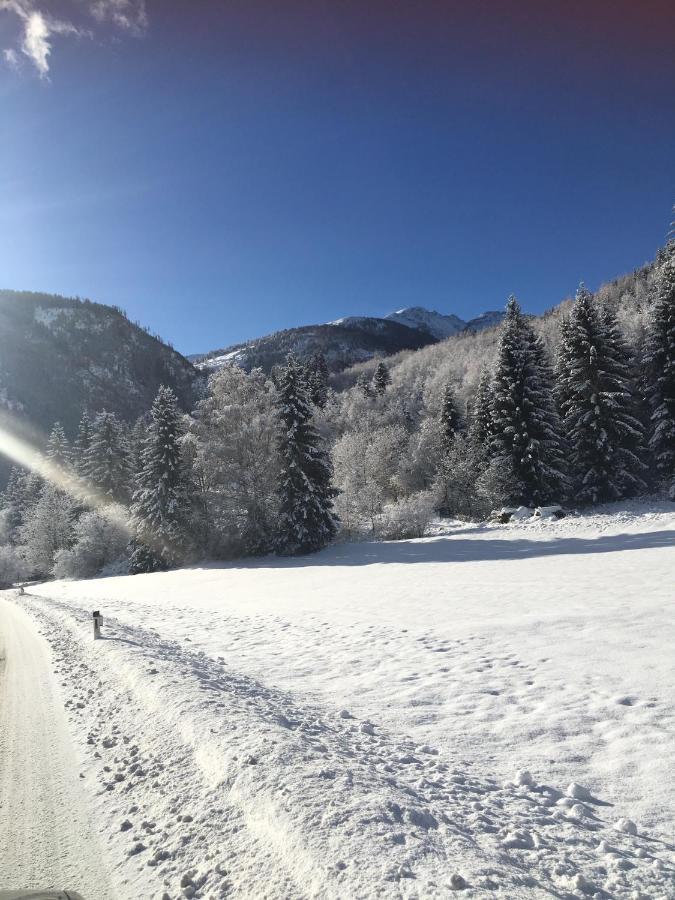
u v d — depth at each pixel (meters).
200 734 5.13
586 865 2.87
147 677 7.41
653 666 6.44
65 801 4.32
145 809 4.04
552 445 35.16
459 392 63.66
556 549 22.25
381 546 31.53
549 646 7.93
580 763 4.34
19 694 7.79
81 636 12.37
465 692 6.43
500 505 36.62
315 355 103.62
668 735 4.61
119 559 49.00
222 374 38.72
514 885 2.62
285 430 35.31
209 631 12.48
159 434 38.81
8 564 66.81
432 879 2.67
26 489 76.88
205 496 37.53
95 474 56.91
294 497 34.12
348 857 2.93
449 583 16.30
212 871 3.13
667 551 17.36
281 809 3.54
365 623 11.53
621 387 33.03
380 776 4.05
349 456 50.25
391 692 6.74
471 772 4.32
